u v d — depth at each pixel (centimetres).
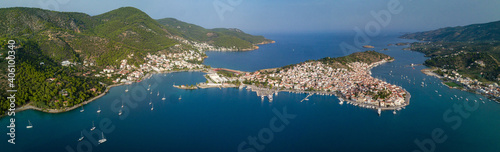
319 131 18925
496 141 17288
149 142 16925
